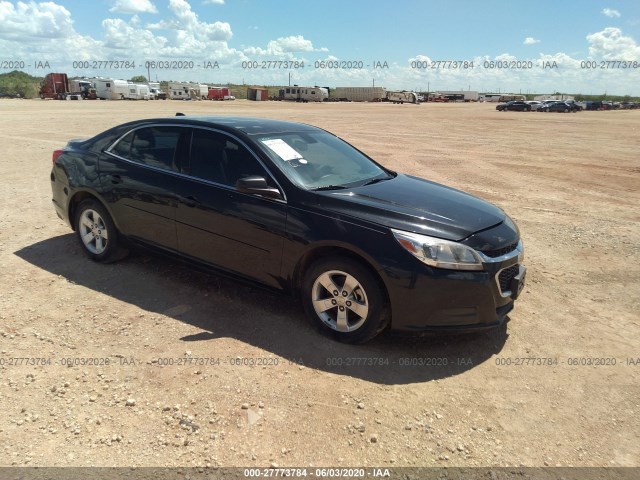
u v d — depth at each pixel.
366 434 2.87
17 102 51.97
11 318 4.02
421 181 4.89
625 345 4.03
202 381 3.28
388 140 20.48
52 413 2.93
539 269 5.70
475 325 3.61
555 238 6.96
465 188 10.62
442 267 3.45
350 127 26.98
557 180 11.97
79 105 45.47
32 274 4.89
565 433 2.98
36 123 22.16
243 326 4.03
